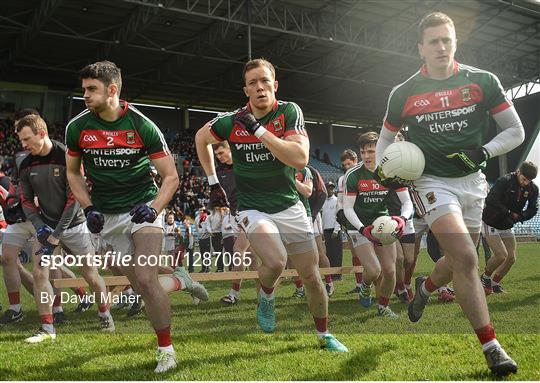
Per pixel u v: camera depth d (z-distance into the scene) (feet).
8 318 16.40
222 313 18.17
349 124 133.90
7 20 69.62
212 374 9.79
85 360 11.19
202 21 75.10
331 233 31.89
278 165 11.55
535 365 9.87
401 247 19.89
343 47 87.10
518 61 98.94
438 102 10.38
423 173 10.70
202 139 12.44
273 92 11.51
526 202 20.71
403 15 76.79
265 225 11.44
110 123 11.06
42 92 96.73
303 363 10.52
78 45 82.43
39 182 14.39
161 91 103.76
